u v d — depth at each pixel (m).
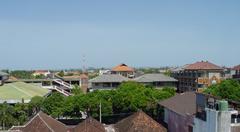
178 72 132.00
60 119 75.94
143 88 81.12
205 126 37.16
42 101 73.00
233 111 36.09
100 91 78.88
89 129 45.28
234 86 68.81
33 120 45.09
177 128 49.00
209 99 37.62
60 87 124.00
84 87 142.00
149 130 47.12
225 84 68.50
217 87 69.19
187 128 44.12
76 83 143.38
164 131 48.03
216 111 34.41
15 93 82.19
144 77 113.38
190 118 42.72
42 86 118.25
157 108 68.38
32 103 71.75
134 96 73.25
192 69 118.12
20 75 181.12
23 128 44.75
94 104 71.69
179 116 47.88
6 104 69.62
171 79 113.62
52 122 46.53
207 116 36.50
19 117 67.12
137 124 47.47
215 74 113.00
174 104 52.53
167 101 56.69
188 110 45.44
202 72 113.50
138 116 48.44
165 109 56.53
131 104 71.75
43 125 43.69
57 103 73.31
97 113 72.12
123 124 50.12
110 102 72.69
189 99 52.62
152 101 71.81
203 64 118.25
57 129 45.22
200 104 39.47
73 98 73.88
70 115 73.12
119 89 82.25
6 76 130.25
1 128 63.03
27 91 87.69
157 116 68.19
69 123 75.50
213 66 117.69
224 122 34.22
